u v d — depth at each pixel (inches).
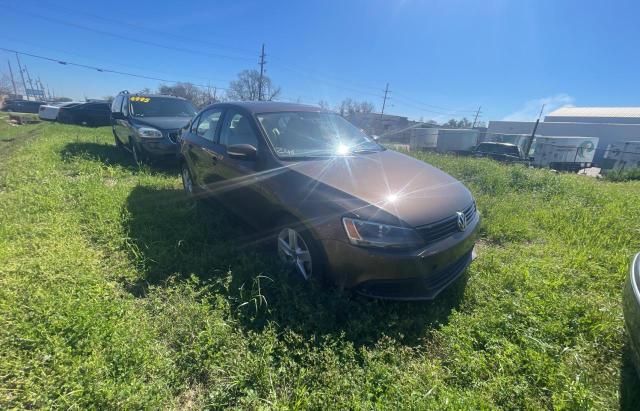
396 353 85.0
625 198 232.2
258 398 70.2
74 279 105.3
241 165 136.1
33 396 66.8
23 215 153.9
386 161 133.7
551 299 105.4
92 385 68.6
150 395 69.5
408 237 93.5
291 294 104.2
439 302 106.1
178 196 197.3
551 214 191.8
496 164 346.9
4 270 105.8
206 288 105.0
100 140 418.3
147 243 134.3
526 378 78.4
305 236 107.7
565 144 821.9
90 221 151.9
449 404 68.4
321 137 147.3
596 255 138.9
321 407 69.9
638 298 71.8
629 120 1544.0
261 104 155.3
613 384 77.9
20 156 287.9
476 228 115.6
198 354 80.7
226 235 147.0
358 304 99.7
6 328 82.6
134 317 92.3
